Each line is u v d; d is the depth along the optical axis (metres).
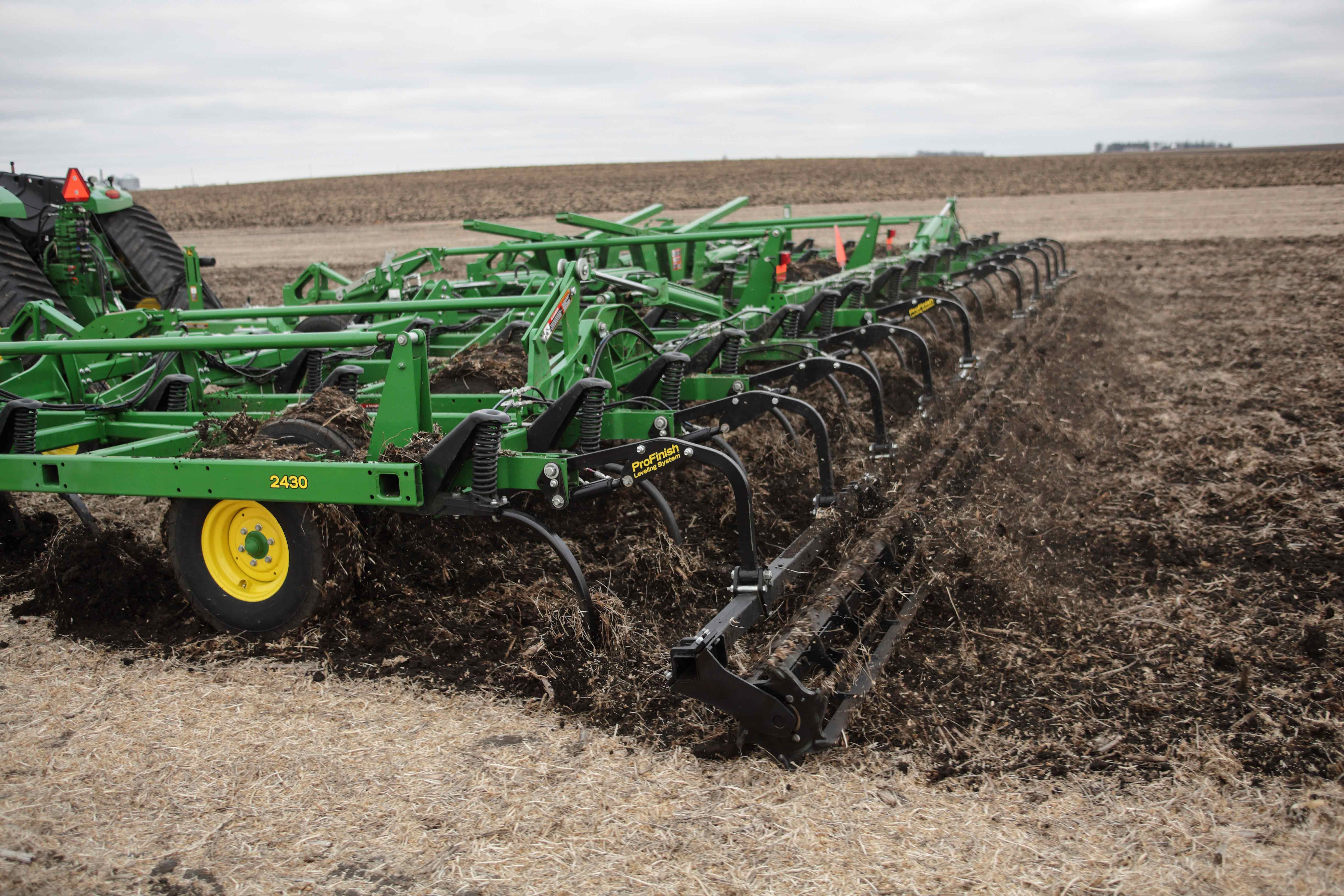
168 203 50.88
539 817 3.13
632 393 5.76
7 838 3.06
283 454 4.32
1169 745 3.48
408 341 4.22
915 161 65.69
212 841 3.05
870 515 5.05
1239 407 8.48
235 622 4.51
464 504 4.10
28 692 4.02
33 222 8.50
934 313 11.00
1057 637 4.33
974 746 3.50
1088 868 2.86
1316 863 2.87
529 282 9.55
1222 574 5.03
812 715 3.30
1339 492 6.18
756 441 6.62
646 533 5.34
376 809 3.19
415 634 4.39
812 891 2.77
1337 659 4.07
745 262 12.03
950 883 2.79
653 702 3.82
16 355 5.02
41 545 5.59
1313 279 16.52
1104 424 7.81
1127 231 26.42
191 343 4.55
